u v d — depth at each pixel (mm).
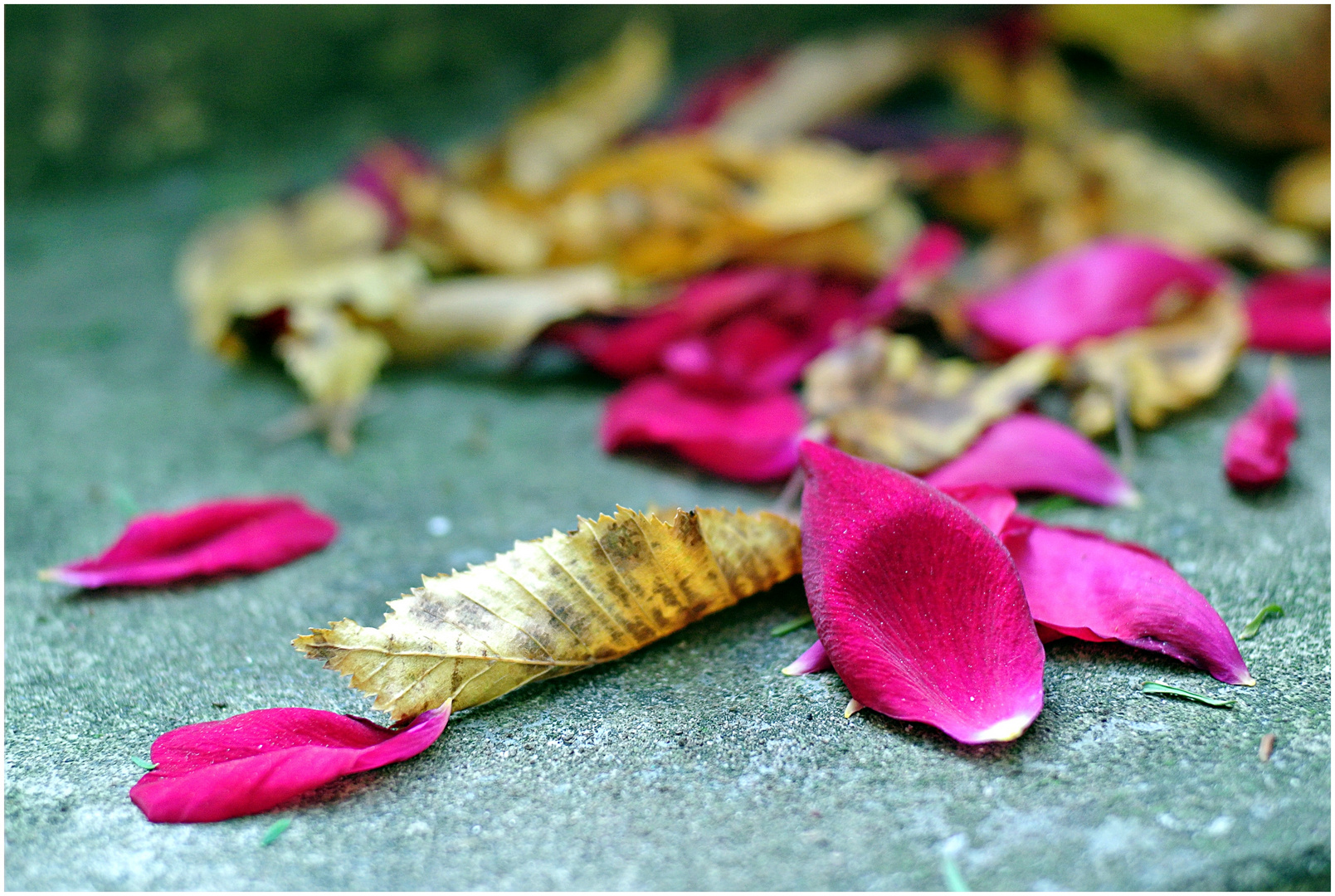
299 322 565
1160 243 641
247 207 864
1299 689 452
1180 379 532
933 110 873
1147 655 460
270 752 445
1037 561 467
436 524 514
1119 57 814
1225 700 450
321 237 657
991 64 795
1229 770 439
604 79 786
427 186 675
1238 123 771
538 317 573
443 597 454
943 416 514
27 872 433
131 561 495
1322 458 515
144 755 454
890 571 451
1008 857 429
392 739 447
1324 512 495
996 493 470
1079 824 433
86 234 873
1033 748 444
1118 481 501
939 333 570
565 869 431
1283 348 566
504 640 455
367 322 587
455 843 436
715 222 600
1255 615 469
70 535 517
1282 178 720
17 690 468
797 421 525
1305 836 429
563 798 442
